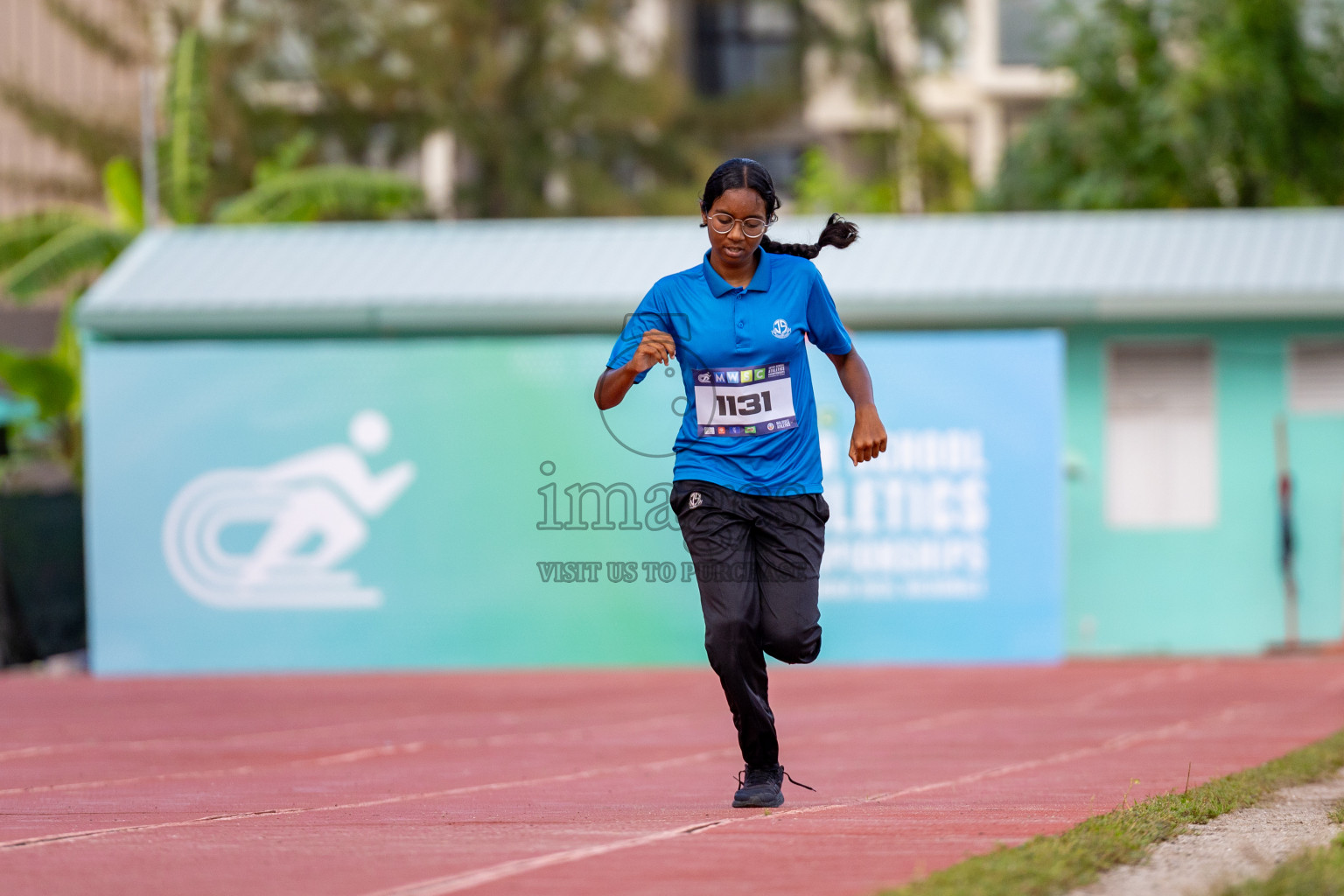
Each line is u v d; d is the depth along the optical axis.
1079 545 51.91
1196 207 84.50
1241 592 51.53
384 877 12.17
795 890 11.45
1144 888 11.53
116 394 49.12
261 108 103.38
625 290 51.62
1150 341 51.81
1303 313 49.88
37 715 35.44
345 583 48.75
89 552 48.97
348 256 55.59
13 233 68.44
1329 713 31.88
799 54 111.19
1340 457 51.09
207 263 55.56
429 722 32.66
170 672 48.75
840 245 16.00
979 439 47.66
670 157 109.38
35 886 11.91
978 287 50.56
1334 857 12.09
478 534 48.44
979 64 118.19
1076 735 27.61
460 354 48.41
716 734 28.81
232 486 49.00
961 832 14.27
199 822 15.66
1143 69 84.81
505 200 109.19
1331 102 82.75
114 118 100.00
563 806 17.11
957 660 47.66
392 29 102.31
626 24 108.12
